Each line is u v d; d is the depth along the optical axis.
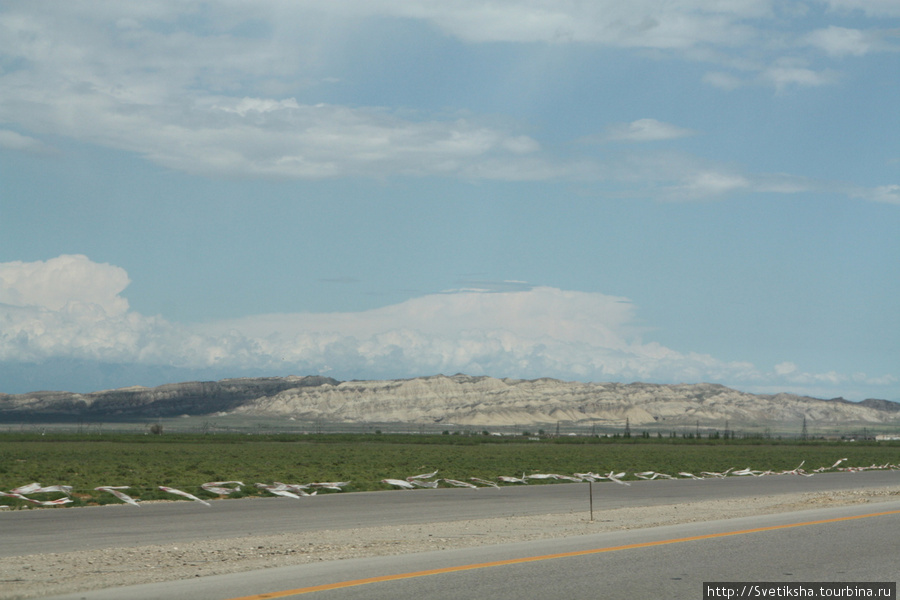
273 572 12.53
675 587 11.23
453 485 38.84
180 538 18.75
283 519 23.06
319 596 10.57
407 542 16.98
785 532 17.22
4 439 132.00
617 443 144.25
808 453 95.44
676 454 90.62
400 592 10.81
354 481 40.66
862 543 15.49
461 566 12.84
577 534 17.94
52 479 40.66
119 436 155.50
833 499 28.95
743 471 51.59
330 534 19.08
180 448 99.06
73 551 16.44
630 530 18.42
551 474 48.91
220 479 41.72
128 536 19.11
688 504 28.25
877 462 71.25
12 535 19.27
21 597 10.88
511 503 28.69
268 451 90.31
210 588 11.23
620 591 10.95
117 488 33.94
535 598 10.49
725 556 13.85
